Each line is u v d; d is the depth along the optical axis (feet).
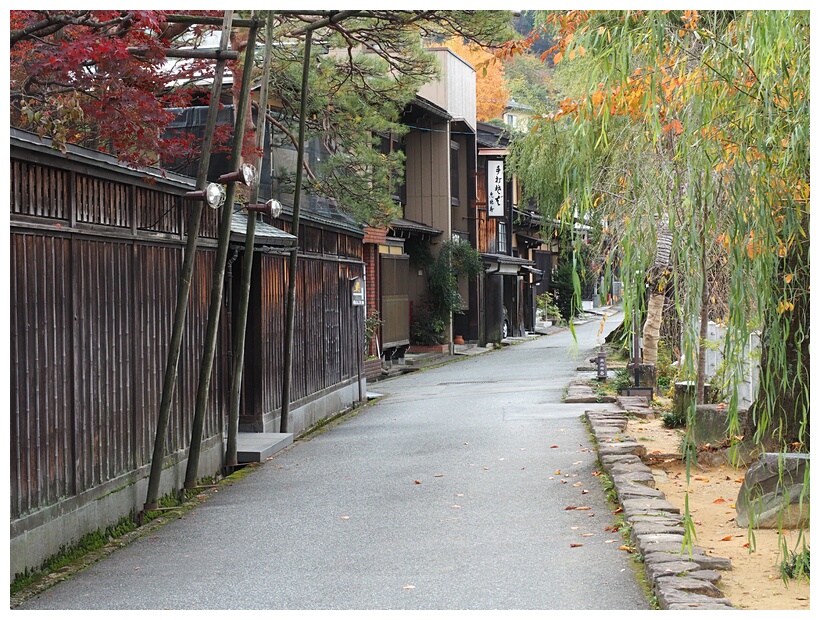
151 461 28.71
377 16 42.63
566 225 18.65
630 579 19.15
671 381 58.23
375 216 58.29
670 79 17.40
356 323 60.34
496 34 43.45
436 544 23.03
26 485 21.66
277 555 22.71
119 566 22.41
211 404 35.19
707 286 32.42
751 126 16.44
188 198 27.66
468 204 115.24
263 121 35.78
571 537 23.07
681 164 17.83
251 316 41.55
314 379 50.29
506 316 135.13
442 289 102.99
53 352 23.09
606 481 29.76
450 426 45.75
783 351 16.99
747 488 23.52
